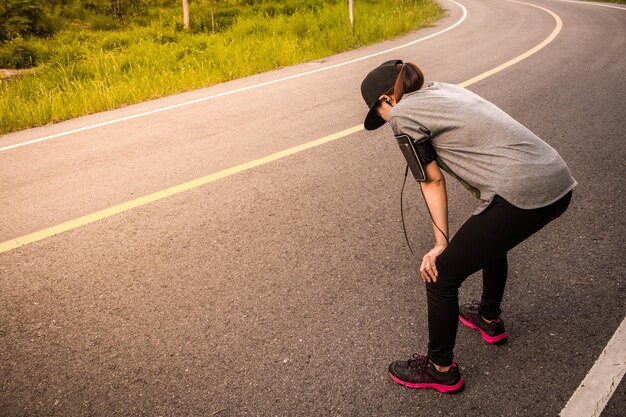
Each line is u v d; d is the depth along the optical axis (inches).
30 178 190.9
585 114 225.1
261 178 177.9
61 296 118.7
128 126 251.4
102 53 465.1
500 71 317.7
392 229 140.2
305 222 146.3
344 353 97.3
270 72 370.6
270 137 220.2
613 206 145.0
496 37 462.9
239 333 103.9
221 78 354.9
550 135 201.8
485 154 75.4
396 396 87.4
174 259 131.4
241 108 271.6
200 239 140.3
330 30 511.2
